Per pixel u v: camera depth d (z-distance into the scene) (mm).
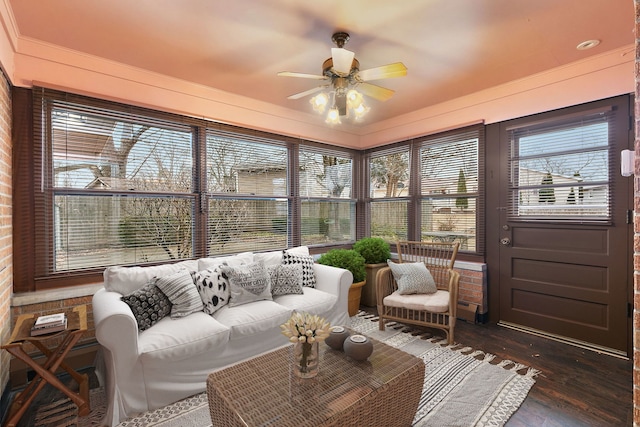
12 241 2291
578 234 2852
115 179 2746
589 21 2082
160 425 1807
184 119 3092
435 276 3562
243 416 1309
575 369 2389
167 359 1975
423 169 4043
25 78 2342
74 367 2428
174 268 2652
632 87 2510
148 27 2145
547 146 3018
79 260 2598
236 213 3520
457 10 1963
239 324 2322
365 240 4195
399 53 2514
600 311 2730
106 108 2650
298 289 2996
